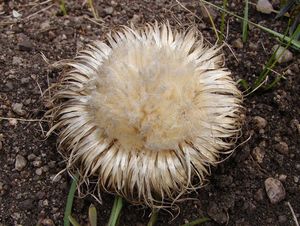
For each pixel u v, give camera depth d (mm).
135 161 146
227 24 193
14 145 169
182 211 157
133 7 199
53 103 166
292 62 184
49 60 185
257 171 164
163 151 147
